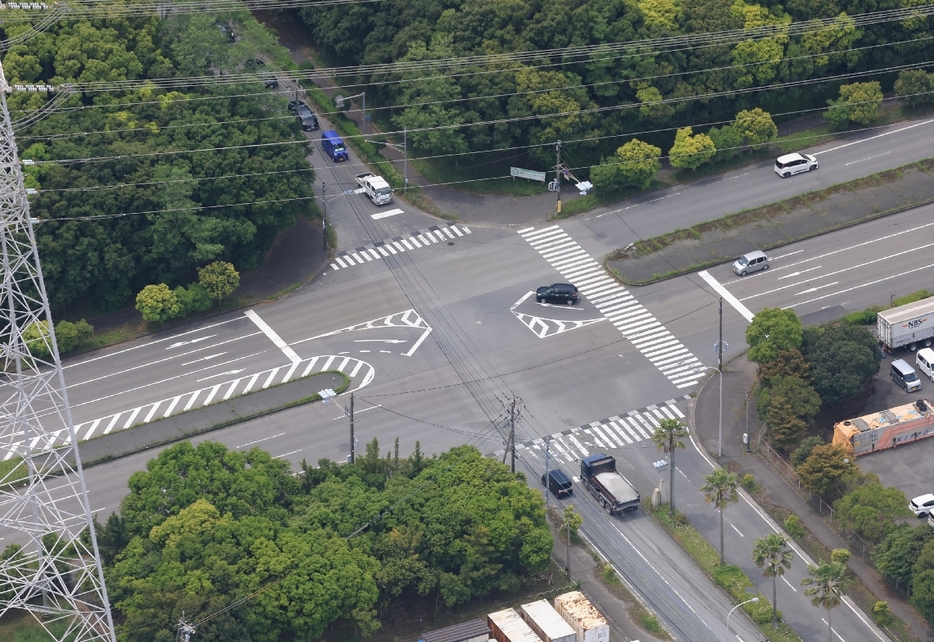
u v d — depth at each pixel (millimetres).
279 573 159125
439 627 165750
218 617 155625
